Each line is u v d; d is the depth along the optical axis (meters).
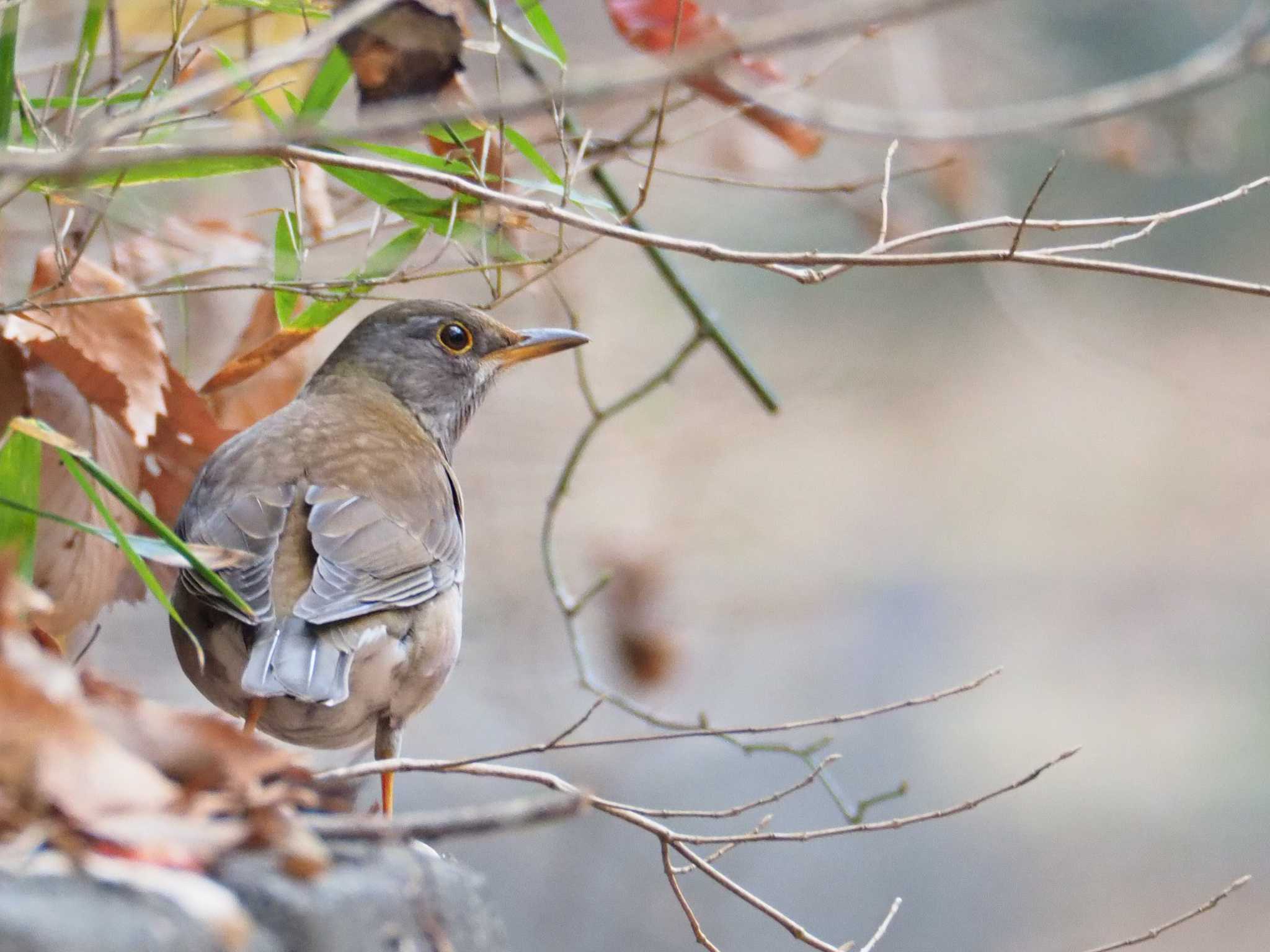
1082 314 29.67
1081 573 29.72
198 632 7.18
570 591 16.53
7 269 8.98
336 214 9.38
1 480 7.07
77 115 7.25
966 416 29.44
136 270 8.56
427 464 8.23
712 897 20.05
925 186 14.21
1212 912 23.30
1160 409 30.81
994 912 22.75
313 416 8.29
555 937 18.84
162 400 7.65
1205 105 13.87
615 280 18.44
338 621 7.14
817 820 22.61
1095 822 24.45
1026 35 22.94
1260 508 30.86
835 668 25.58
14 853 4.67
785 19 5.44
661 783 21.30
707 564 19.67
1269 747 26.45
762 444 23.88
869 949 6.77
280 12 7.49
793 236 22.41
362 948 4.98
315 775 5.77
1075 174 23.20
